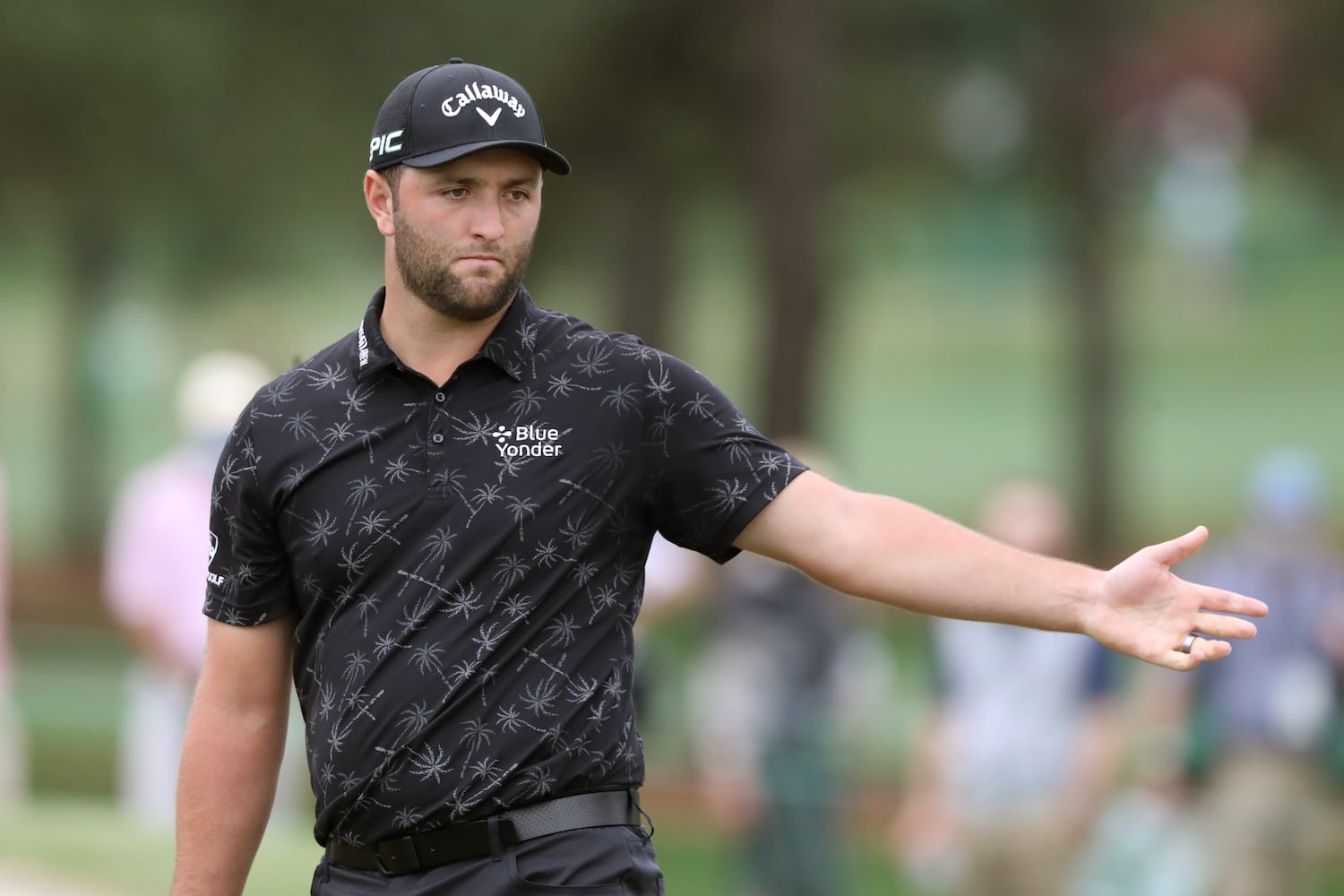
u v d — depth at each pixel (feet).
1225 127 243.60
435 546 35.09
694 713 90.58
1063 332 347.97
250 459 36.37
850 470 383.04
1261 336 534.37
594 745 34.99
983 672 80.33
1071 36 207.92
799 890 84.48
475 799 34.55
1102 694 79.82
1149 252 546.26
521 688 34.78
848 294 372.99
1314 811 78.13
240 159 178.50
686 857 89.20
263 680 38.06
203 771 38.14
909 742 88.79
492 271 34.91
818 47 193.57
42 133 176.24
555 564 35.09
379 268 278.05
